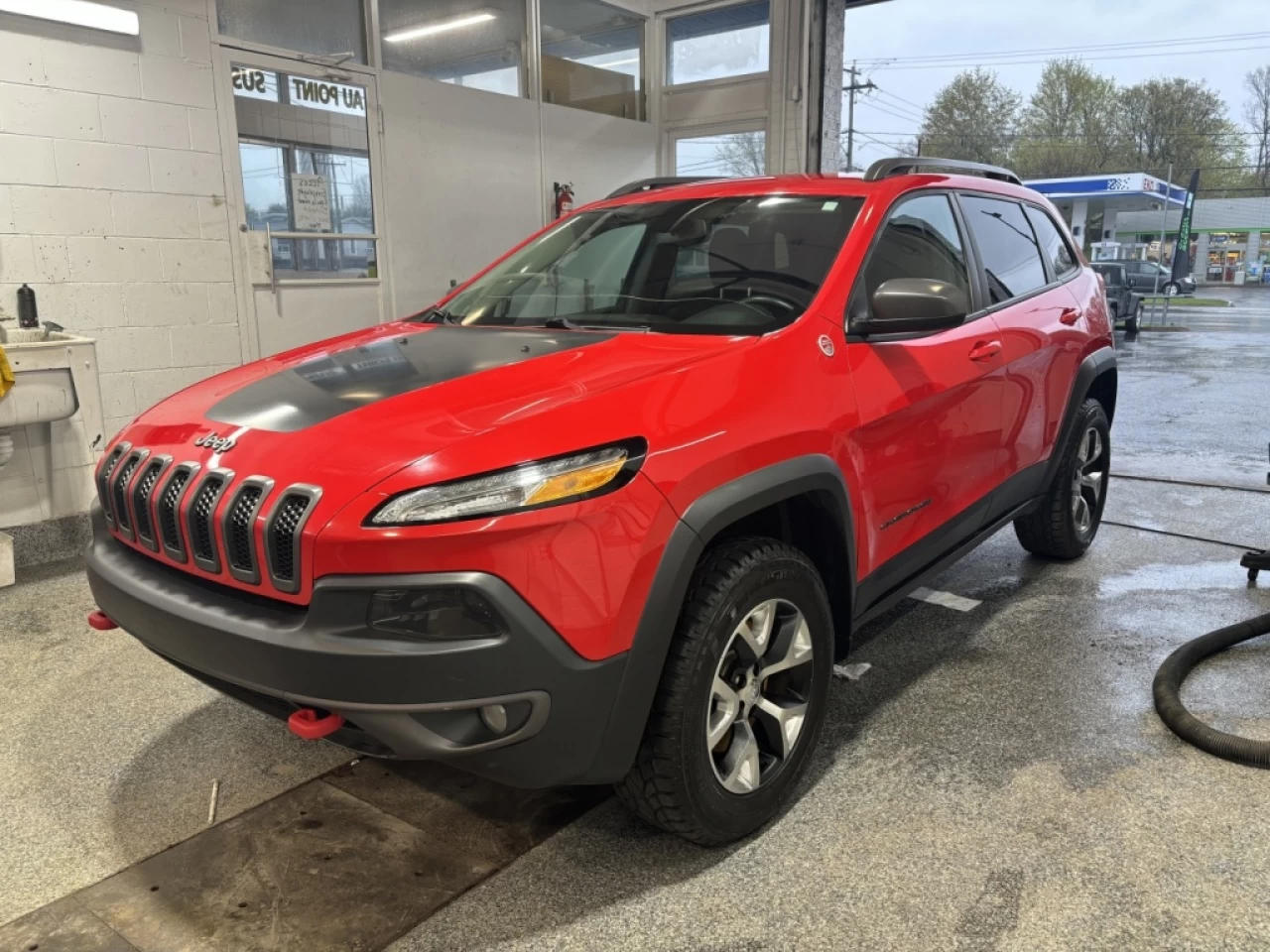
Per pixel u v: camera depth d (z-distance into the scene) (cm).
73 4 481
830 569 247
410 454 177
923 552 289
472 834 230
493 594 169
